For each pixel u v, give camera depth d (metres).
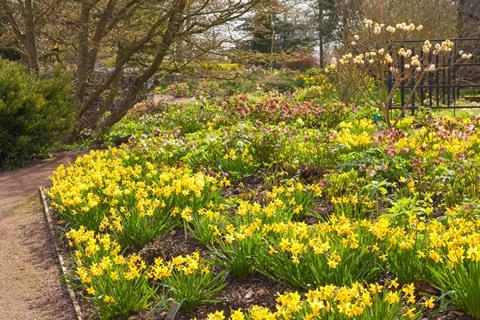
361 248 4.29
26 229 7.00
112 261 4.66
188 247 5.44
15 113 11.77
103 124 15.52
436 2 19.73
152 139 9.45
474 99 18.22
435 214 5.76
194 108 17.20
